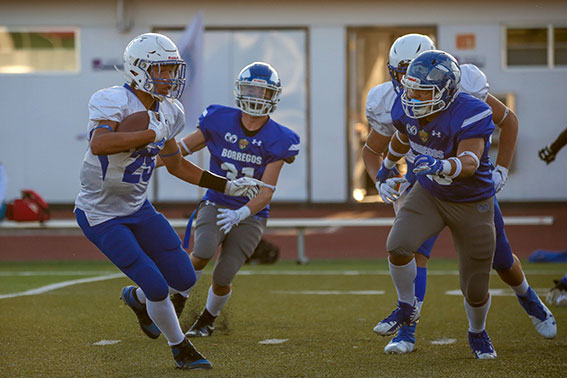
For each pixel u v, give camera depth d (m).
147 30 59.78
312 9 59.75
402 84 16.34
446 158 16.55
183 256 16.83
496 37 59.38
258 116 20.75
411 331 18.59
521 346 19.11
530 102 59.56
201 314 20.84
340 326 21.92
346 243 45.75
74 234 50.00
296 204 60.09
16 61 60.25
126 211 16.38
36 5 59.97
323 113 59.81
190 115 42.88
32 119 60.03
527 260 38.97
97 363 17.16
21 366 16.88
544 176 59.66
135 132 15.10
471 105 16.11
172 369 16.53
